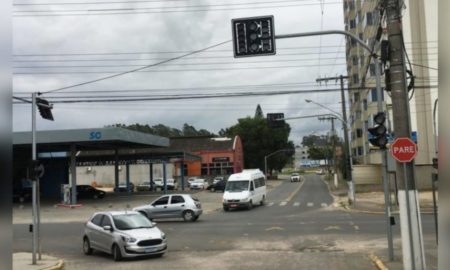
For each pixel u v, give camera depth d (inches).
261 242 849.5
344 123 1920.5
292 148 4874.5
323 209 1531.7
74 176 1941.4
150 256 730.2
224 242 865.5
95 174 3969.0
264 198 1831.9
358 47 2984.7
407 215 552.1
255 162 4677.7
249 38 645.3
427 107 1998.0
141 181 3914.9
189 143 3988.7
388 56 582.2
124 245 696.4
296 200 2003.0
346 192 2345.0
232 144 3892.7
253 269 604.7
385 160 646.5
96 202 2065.7
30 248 866.8
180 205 1263.5
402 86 573.0
